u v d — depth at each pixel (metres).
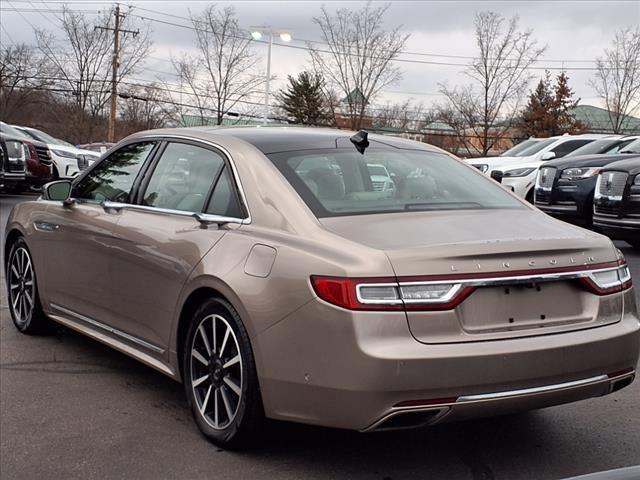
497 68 39.94
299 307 3.29
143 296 4.38
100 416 4.31
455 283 3.20
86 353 5.56
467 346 3.16
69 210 5.30
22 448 3.87
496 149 49.69
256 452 3.78
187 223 4.17
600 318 3.51
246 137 4.32
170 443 3.92
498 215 3.91
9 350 5.62
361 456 3.75
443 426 4.14
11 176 16.47
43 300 5.66
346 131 4.82
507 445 3.89
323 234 3.47
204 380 3.90
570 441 3.94
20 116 55.25
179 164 4.56
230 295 3.60
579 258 3.51
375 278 3.15
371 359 3.08
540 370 3.26
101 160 5.40
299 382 3.30
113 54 47.84
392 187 4.07
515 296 3.33
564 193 10.78
